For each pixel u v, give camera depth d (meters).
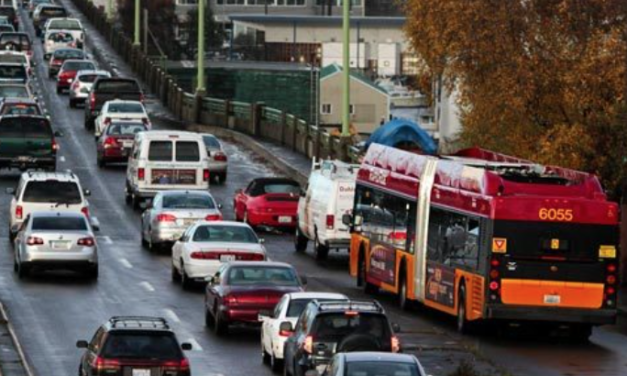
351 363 43.50
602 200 67.50
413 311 77.06
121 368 49.34
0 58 191.38
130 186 113.81
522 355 64.75
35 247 83.12
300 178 126.12
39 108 145.50
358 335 51.47
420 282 74.81
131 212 111.56
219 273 69.56
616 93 86.94
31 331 68.56
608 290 67.38
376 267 81.12
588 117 87.38
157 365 49.59
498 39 89.19
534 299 67.12
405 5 93.44
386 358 44.00
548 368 61.41
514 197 67.00
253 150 146.62
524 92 88.94
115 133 131.12
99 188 121.44
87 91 172.50
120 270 88.44
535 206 67.00
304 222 98.25
